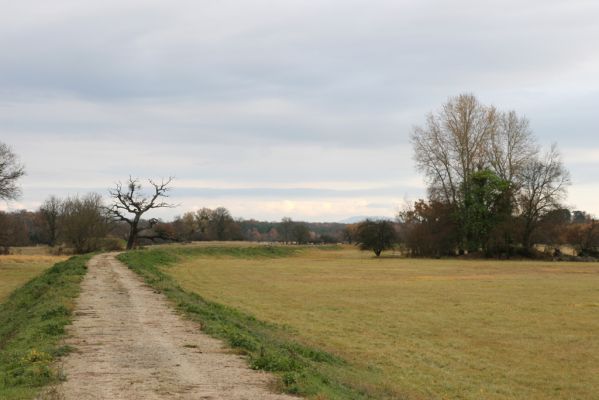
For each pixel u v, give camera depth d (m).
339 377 15.30
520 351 22.41
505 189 98.62
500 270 72.06
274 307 35.09
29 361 13.32
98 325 19.44
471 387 17.33
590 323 28.98
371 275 64.00
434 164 100.38
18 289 39.88
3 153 73.12
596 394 16.94
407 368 19.45
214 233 178.88
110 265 52.00
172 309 24.02
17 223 129.12
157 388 11.34
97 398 10.49
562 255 101.31
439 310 34.00
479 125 97.88
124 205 98.88
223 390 11.34
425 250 108.69
